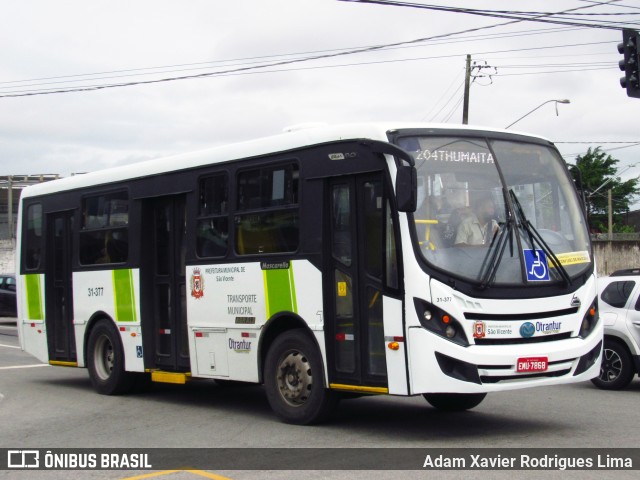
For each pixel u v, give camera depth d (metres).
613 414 10.70
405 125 9.27
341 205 9.59
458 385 8.45
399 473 7.49
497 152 9.59
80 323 13.93
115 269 13.13
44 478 7.89
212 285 11.27
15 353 20.72
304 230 9.94
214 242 11.33
